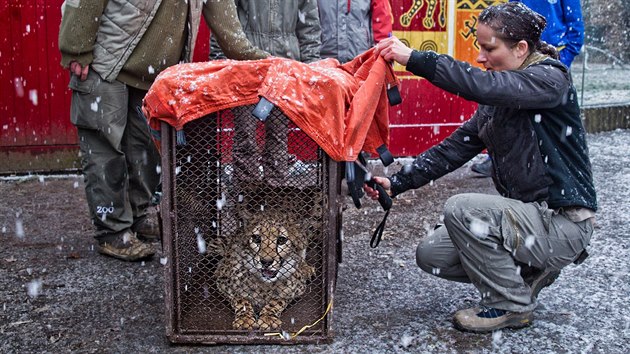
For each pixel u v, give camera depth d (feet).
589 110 30.83
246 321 9.66
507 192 10.01
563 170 9.46
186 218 9.57
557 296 11.47
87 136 13.15
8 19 19.84
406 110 23.58
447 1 23.13
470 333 9.96
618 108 31.91
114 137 12.90
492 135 9.92
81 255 13.69
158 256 13.69
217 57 14.71
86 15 12.21
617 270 12.82
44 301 11.23
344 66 10.27
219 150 9.36
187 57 13.12
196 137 9.26
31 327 10.18
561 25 19.22
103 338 9.80
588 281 12.21
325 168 9.12
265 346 9.50
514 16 9.46
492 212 9.50
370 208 17.58
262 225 9.82
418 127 23.82
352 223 16.17
